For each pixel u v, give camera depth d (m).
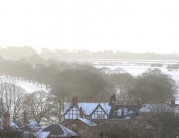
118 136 188.88
